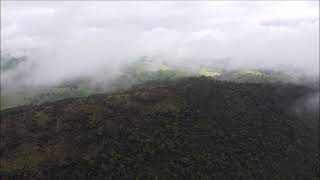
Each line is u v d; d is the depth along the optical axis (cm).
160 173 17188
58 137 19838
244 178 18500
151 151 18162
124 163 17412
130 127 19888
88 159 17500
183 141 19338
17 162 18450
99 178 16612
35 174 17138
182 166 17800
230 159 19312
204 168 18100
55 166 17475
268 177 19375
